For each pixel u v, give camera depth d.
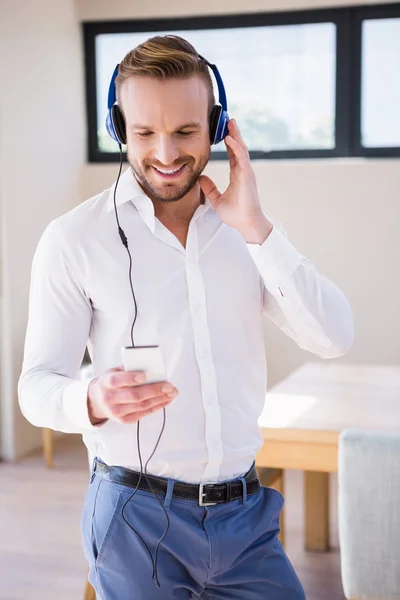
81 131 4.93
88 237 1.37
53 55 4.59
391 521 1.79
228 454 1.40
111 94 1.43
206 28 4.68
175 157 1.28
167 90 1.25
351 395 2.61
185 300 1.38
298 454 2.19
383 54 4.47
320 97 4.59
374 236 4.49
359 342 4.56
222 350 1.40
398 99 4.48
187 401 1.38
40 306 1.38
